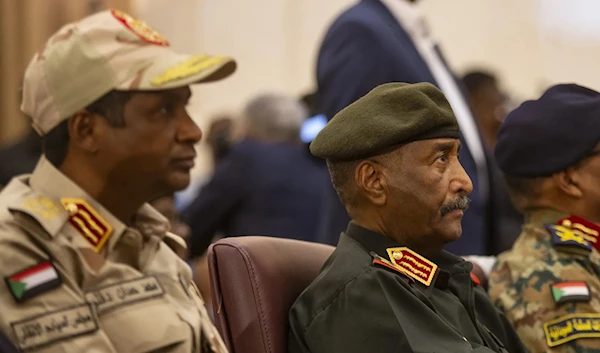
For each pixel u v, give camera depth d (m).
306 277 3.91
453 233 3.70
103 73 3.29
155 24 12.98
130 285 3.25
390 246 3.71
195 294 3.58
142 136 3.30
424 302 3.58
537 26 13.91
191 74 3.36
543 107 4.49
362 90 5.65
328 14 13.43
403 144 3.68
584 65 13.93
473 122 5.98
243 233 7.90
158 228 3.52
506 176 4.66
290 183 7.92
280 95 8.52
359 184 3.74
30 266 3.04
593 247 4.44
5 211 3.16
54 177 3.30
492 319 4.05
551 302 4.21
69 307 3.04
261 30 13.34
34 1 11.64
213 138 10.34
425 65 5.83
